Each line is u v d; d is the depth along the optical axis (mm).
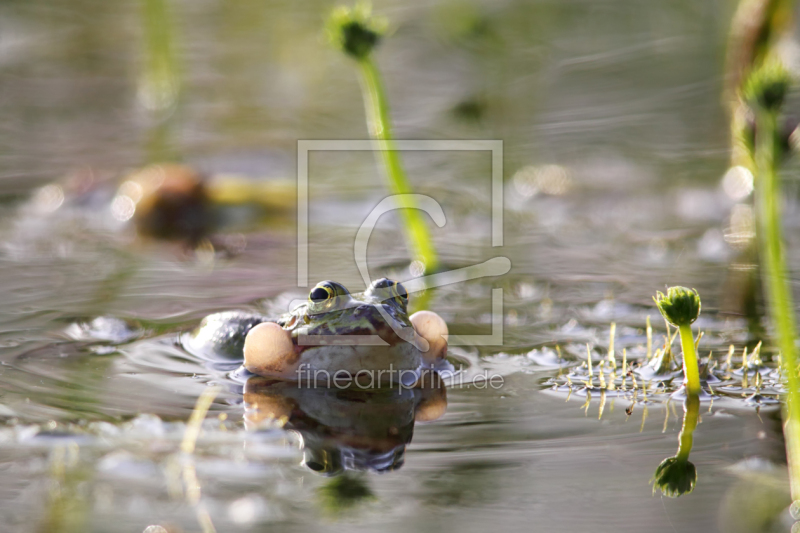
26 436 5062
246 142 14562
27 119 15625
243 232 10930
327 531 4012
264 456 4875
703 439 5023
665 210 11508
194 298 8188
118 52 18188
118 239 10625
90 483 4512
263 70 17625
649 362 6453
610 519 4086
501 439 5102
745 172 11617
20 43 18375
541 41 16859
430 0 17469
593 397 5836
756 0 8656
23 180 12641
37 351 6688
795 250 9281
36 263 9500
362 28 7949
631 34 16578
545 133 14523
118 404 5617
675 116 14695
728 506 4180
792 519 4035
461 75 16750
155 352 6742
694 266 9219
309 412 5566
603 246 10188
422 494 4391
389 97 16000
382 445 5035
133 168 12992
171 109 16062
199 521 4117
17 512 4180
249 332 6168
